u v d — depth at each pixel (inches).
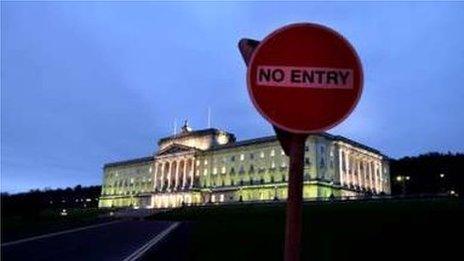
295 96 147.1
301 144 146.4
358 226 1258.0
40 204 1947.6
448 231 952.9
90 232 1432.1
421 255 652.7
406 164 6688.0
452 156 6378.0
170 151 6510.8
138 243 1058.1
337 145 5398.6
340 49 149.0
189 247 930.1
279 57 149.6
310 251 730.2
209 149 6127.0
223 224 1882.4
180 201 6107.3
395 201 2812.5
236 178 5723.4
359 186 5620.1
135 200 6875.0
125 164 7258.9
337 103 146.3
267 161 5457.7
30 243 951.6
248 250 804.6
